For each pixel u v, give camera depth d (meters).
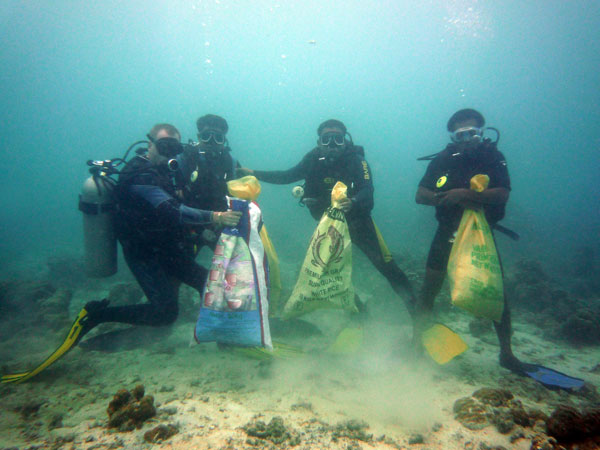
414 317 3.09
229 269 2.54
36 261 9.90
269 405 2.09
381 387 2.40
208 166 3.53
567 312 4.41
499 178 2.75
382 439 1.70
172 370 2.71
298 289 2.83
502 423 1.74
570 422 1.51
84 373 2.66
